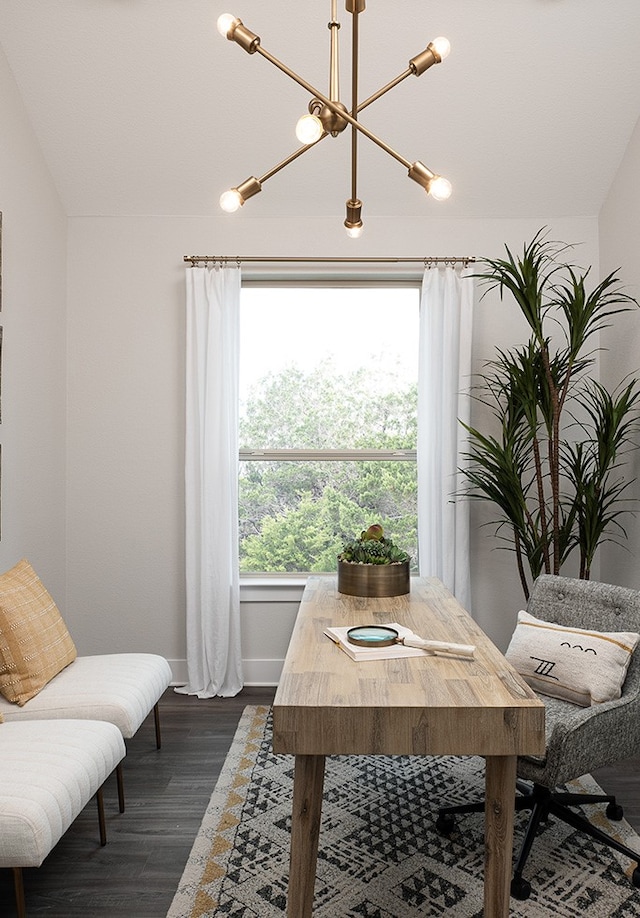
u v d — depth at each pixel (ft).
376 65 12.57
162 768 10.82
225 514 14.49
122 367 14.99
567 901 7.50
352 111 7.36
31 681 9.35
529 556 12.95
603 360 14.82
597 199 14.73
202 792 10.02
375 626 8.30
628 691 8.58
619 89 12.94
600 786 10.20
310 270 14.97
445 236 14.99
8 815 6.48
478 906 7.36
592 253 15.05
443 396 14.64
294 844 6.50
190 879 7.82
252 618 15.10
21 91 12.96
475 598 15.07
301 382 15.75
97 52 12.44
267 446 15.78
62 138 13.71
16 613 9.52
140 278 15.01
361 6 6.89
